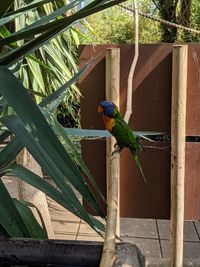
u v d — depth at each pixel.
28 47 1.10
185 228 3.42
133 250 0.92
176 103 2.18
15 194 3.95
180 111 2.18
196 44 2.20
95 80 2.31
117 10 5.58
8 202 0.97
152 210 2.39
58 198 1.09
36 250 0.95
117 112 1.60
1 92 0.87
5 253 0.95
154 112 2.29
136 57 2.20
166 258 2.87
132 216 2.41
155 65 2.26
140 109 2.30
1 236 1.00
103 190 2.38
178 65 2.15
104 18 5.68
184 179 2.30
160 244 3.15
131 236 3.28
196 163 2.31
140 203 2.40
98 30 5.57
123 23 5.67
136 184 2.38
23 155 2.29
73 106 4.61
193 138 2.38
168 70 2.26
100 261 0.86
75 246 0.95
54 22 0.96
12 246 0.96
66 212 3.71
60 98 1.47
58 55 2.45
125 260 0.87
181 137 2.20
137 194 2.39
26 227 1.07
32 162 2.33
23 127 0.90
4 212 0.97
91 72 2.31
